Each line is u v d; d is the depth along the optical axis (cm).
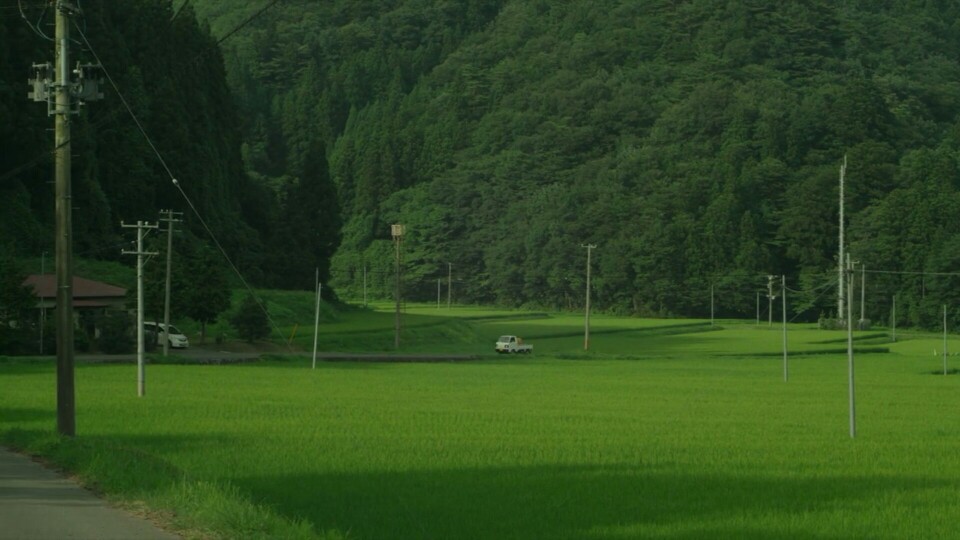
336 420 4394
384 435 3866
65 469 2838
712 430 4206
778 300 18662
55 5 3575
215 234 14562
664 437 3925
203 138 15538
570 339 14412
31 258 11556
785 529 2258
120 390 5794
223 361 8650
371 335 12275
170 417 4409
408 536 2127
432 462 3170
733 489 2747
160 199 14250
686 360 10881
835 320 16500
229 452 3322
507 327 16012
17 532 1975
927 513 2438
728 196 19288
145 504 2245
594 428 4234
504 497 2592
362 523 2253
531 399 5747
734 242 18925
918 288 17088
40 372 6956
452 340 13350
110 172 13388
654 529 2238
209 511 2061
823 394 6456
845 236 18450
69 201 3578
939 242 17025
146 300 9862
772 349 12544
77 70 3594
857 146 19612
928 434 4128
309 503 2477
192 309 10025
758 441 3825
